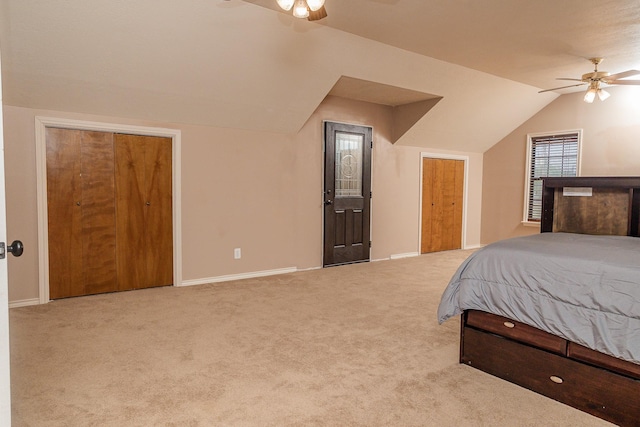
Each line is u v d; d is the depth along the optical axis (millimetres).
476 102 5906
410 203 6590
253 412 2043
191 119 4418
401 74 4828
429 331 3201
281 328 3238
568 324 2051
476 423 1957
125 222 4258
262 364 2594
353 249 5922
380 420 1979
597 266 2031
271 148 5051
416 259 6324
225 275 4812
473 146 7094
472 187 7379
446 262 6062
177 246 4488
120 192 4215
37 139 3707
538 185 6734
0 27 2957
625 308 1885
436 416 2016
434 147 6762
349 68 4469
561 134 6383
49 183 3857
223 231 4766
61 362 2586
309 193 5426
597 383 2000
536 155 6758
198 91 4078
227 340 2982
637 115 5613
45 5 2922
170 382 2344
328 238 5625
